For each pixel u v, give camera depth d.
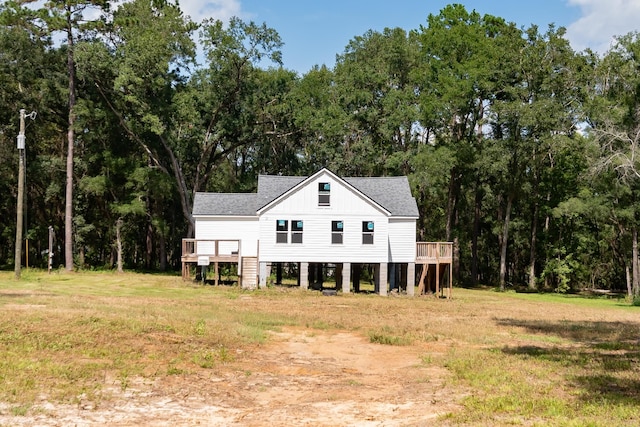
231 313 23.41
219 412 10.22
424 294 40.03
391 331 20.61
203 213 39.53
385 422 9.75
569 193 52.41
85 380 11.59
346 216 38.06
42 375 11.60
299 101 56.19
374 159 54.62
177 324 18.53
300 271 38.66
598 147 36.28
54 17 44.41
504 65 48.75
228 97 52.59
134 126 49.09
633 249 44.62
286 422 9.73
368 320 23.80
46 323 16.44
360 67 55.78
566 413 9.83
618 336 21.45
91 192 50.44
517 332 21.94
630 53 43.12
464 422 9.41
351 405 10.91
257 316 23.03
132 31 46.91
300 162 61.81
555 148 46.31
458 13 53.50
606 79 44.53
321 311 26.59
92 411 9.77
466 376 13.25
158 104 48.28
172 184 50.72
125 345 14.94
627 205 43.91
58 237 57.19
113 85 48.34
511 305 35.41
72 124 46.38
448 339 19.42
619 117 37.69
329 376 13.51
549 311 32.16
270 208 37.91
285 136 58.31
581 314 30.84
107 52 46.31
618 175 39.84
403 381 13.07
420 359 15.83
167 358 14.12
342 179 37.91
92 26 45.75
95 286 34.59
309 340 18.52
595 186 43.78
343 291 37.94
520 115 46.47
